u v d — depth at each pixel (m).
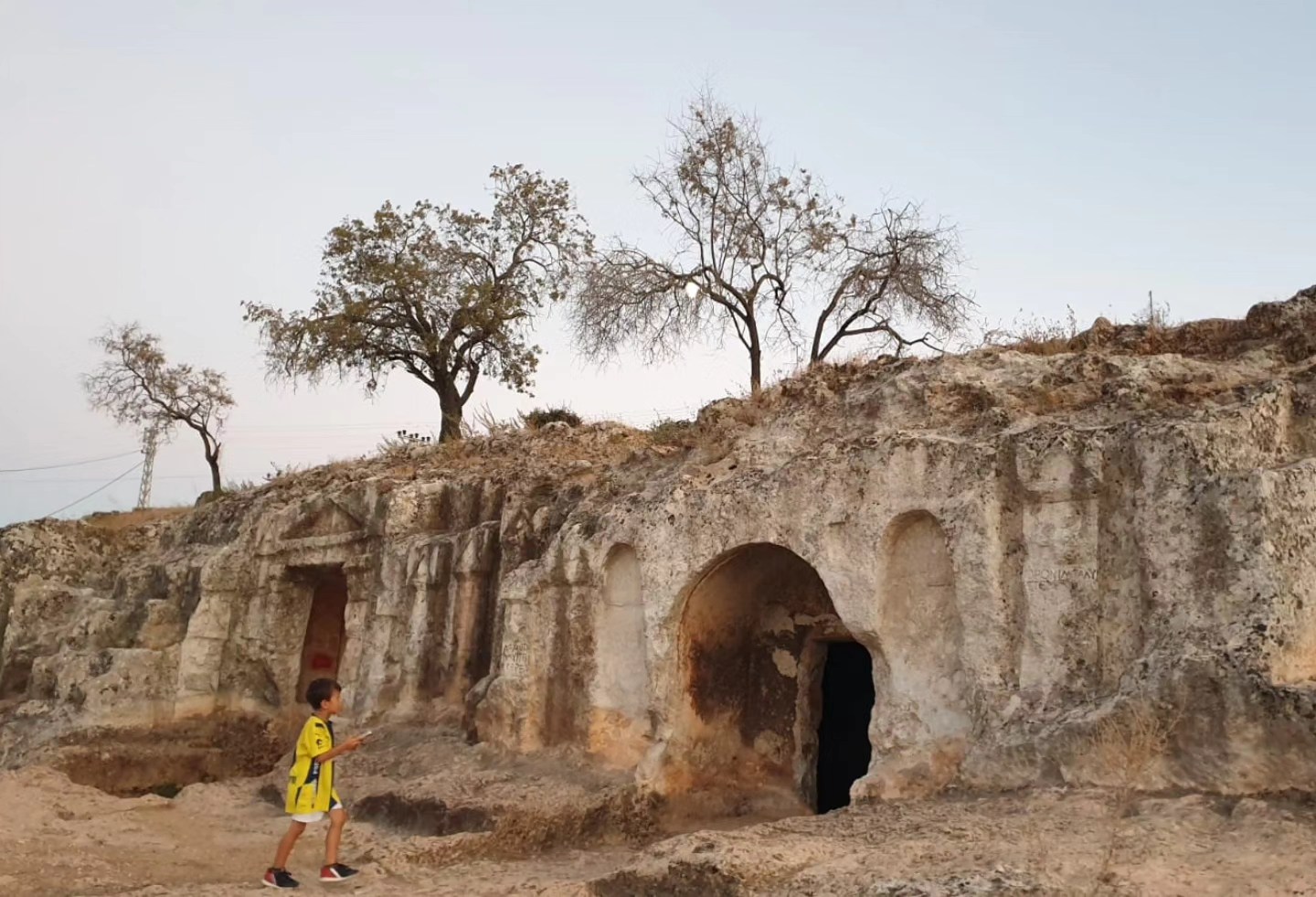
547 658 13.55
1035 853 6.84
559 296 34.38
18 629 23.92
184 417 42.97
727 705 12.56
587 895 8.36
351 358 33.72
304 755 9.77
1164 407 9.82
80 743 18.55
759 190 27.30
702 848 8.11
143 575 22.72
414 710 15.96
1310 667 8.05
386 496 18.20
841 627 12.09
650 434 18.72
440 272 33.31
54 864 10.56
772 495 11.38
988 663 9.43
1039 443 9.62
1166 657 8.19
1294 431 9.22
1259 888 5.96
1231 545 8.34
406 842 10.57
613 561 13.15
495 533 15.91
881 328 26.53
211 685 20.11
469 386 34.06
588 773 12.38
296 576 20.12
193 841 12.13
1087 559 9.22
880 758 10.12
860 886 6.80
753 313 26.94
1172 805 7.51
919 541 10.38
